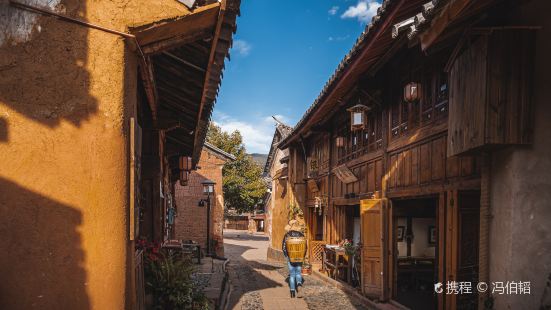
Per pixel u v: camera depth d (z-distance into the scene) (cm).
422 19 385
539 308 382
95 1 290
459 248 592
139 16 301
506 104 387
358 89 883
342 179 1199
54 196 271
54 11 279
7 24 271
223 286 996
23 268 263
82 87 282
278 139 2439
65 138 276
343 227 1254
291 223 1028
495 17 400
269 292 1020
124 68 300
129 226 307
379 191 904
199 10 316
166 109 708
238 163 3591
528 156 390
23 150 268
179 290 550
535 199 389
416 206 876
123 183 297
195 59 444
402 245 1127
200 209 2302
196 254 1619
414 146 739
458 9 339
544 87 389
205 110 648
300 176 1758
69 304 270
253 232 5250
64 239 271
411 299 916
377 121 950
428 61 693
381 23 593
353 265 1059
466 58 433
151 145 725
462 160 577
